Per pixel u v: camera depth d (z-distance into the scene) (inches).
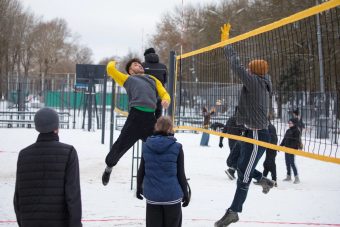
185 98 350.9
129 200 298.4
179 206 186.5
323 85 223.5
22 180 140.6
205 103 324.2
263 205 297.1
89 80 874.8
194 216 261.3
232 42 255.9
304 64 231.9
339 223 252.1
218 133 269.1
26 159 141.6
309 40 228.7
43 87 1100.5
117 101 589.6
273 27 221.1
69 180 140.2
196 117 335.3
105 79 639.1
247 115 226.4
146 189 185.8
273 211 280.1
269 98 236.2
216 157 556.7
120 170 413.1
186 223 243.6
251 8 1509.6
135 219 249.4
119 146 228.7
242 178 223.5
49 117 143.8
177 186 185.3
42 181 139.3
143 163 190.4
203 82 327.9
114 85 469.7
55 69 2251.5
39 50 2182.6
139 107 228.1
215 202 300.2
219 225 222.5
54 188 138.9
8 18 1690.5
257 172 245.6
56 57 2257.6
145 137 229.3
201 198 312.0
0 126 971.9
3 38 1656.0
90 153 522.3
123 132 229.0
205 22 1825.8
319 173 470.3
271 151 383.2
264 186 244.7
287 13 1207.6
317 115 224.7
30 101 1082.7
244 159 224.8
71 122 1093.1
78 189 141.9
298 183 403.9
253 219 257.1
